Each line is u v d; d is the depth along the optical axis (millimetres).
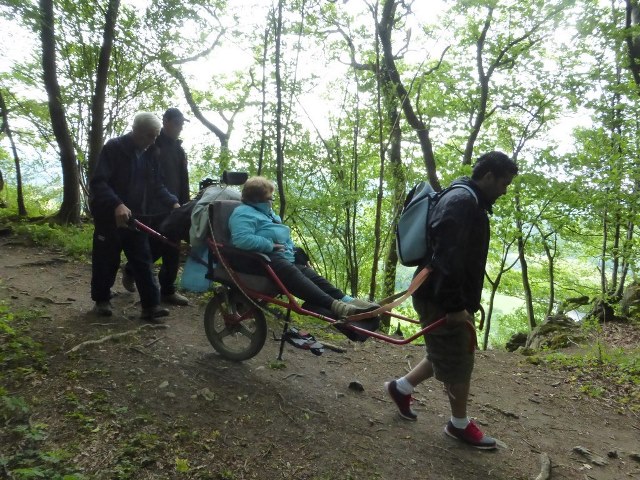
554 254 14945
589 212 11086
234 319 4051
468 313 3197
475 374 5258
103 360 3830
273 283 3744
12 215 9078
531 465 3488
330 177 9125
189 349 4312
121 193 4453
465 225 2949
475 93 13000
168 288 5531
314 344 3734
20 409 3045
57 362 3713
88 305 5109
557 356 5984
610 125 11328
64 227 8422
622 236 13148
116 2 8383
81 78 9547
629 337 7426
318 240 9984
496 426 4047
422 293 3268
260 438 3238
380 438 3510
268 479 2871
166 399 3459
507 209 11242
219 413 3426
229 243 3775
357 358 5125
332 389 4152
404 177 8859
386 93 8086
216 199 3893
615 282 12484
